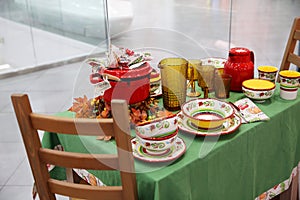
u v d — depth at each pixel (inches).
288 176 61.1
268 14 201.0
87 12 169.9
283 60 76.3
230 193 51.6
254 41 179.0
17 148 100.6
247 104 57.0
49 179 43.8
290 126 58.5
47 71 162.6
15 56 159.2
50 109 126.0
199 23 187.3
